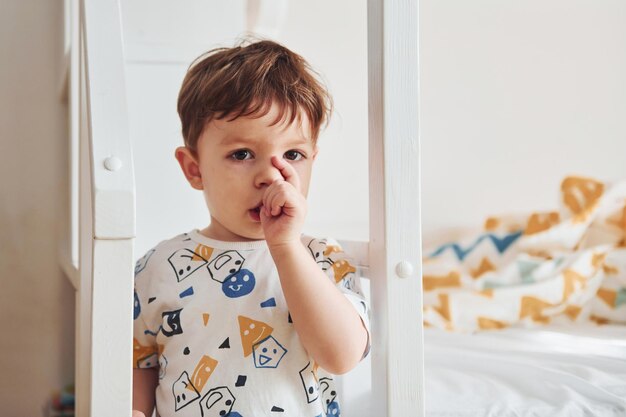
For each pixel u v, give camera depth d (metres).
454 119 1.89
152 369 0.81
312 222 1.77
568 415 0.86
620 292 1.47
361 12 1.79
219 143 0.76
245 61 0.79
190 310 0.75
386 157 0.66
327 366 0.68
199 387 0.72
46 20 1.37
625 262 1.48
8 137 1.35
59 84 1.32
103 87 0.57
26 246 1.36
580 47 1.94
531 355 1.12
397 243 0.66
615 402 0.89
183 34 1.18
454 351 1.13
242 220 0.77
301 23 1.75
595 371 1.00
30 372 1.35
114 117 0.56
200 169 0.81
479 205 1.91
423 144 1.88
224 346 0.73
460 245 1.75
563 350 1.16
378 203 0.68
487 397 0.90
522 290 1.44
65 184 1.37
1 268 1.34
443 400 0.89
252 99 0.74
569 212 1.66
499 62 1.91
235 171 0.76
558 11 1.94
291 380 0.72
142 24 1.17
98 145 0.55
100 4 0.60
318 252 0.79
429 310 1.40
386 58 0.66
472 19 1.90
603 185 1.66
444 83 1.89
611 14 1.93
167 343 0.76
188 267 0.79
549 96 1.94
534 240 1.61
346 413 0.92
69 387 1.32
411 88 0.67
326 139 1.78
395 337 0.66
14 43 1.36
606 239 1.59
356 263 0.78
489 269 1.66
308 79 0.80
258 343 0.73
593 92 1.94
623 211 1.60
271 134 0.75
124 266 0.55
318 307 0.66
